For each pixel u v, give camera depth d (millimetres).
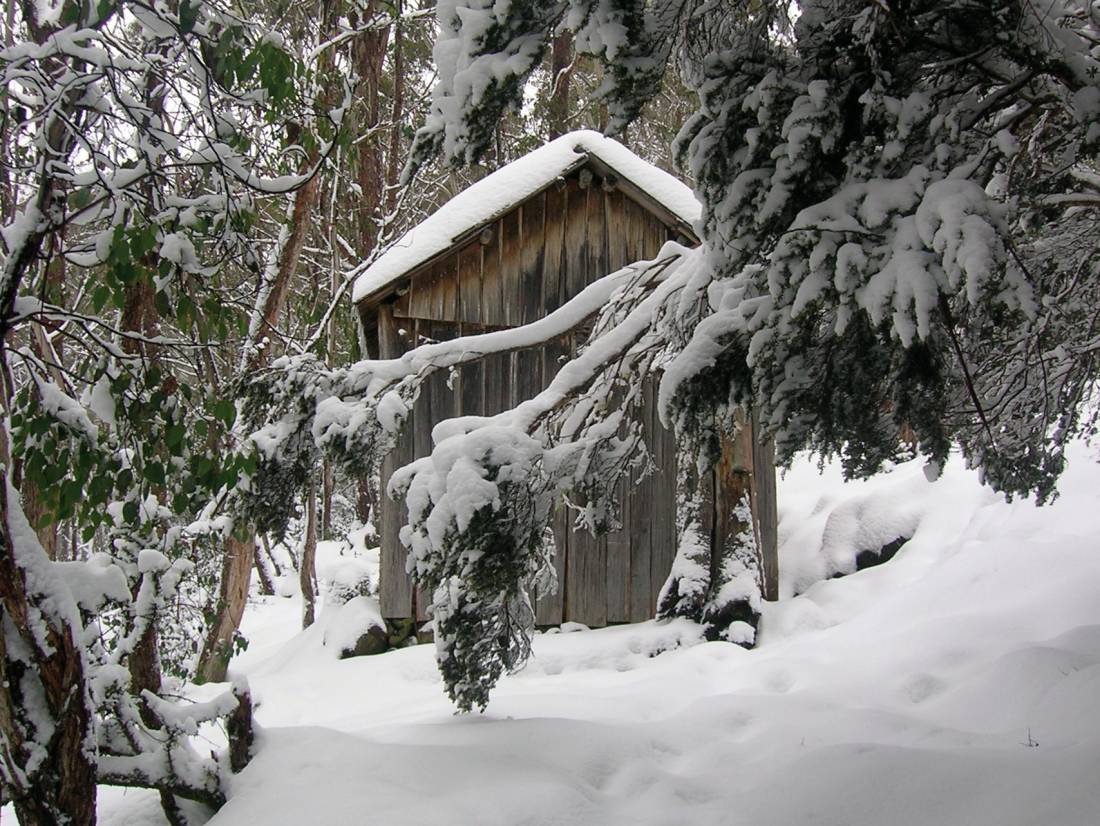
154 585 3916
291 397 4574
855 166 2895
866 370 3369
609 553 7992
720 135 3127
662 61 3240
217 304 2926
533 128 13391
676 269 4559
